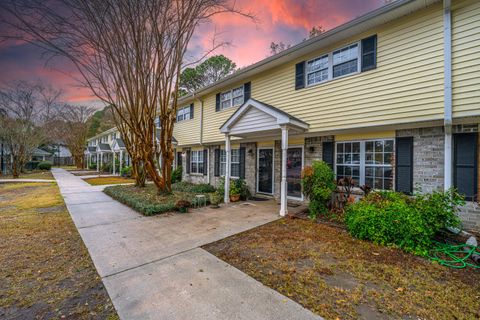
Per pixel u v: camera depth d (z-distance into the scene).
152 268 3.32
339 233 4.84
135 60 7.09
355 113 5.82
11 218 6.11
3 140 19.11
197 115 12.05
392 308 2.40
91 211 6.97
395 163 5.78
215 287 2.81
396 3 4.71
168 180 8.63
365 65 5.63
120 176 19.95
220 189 9.01
